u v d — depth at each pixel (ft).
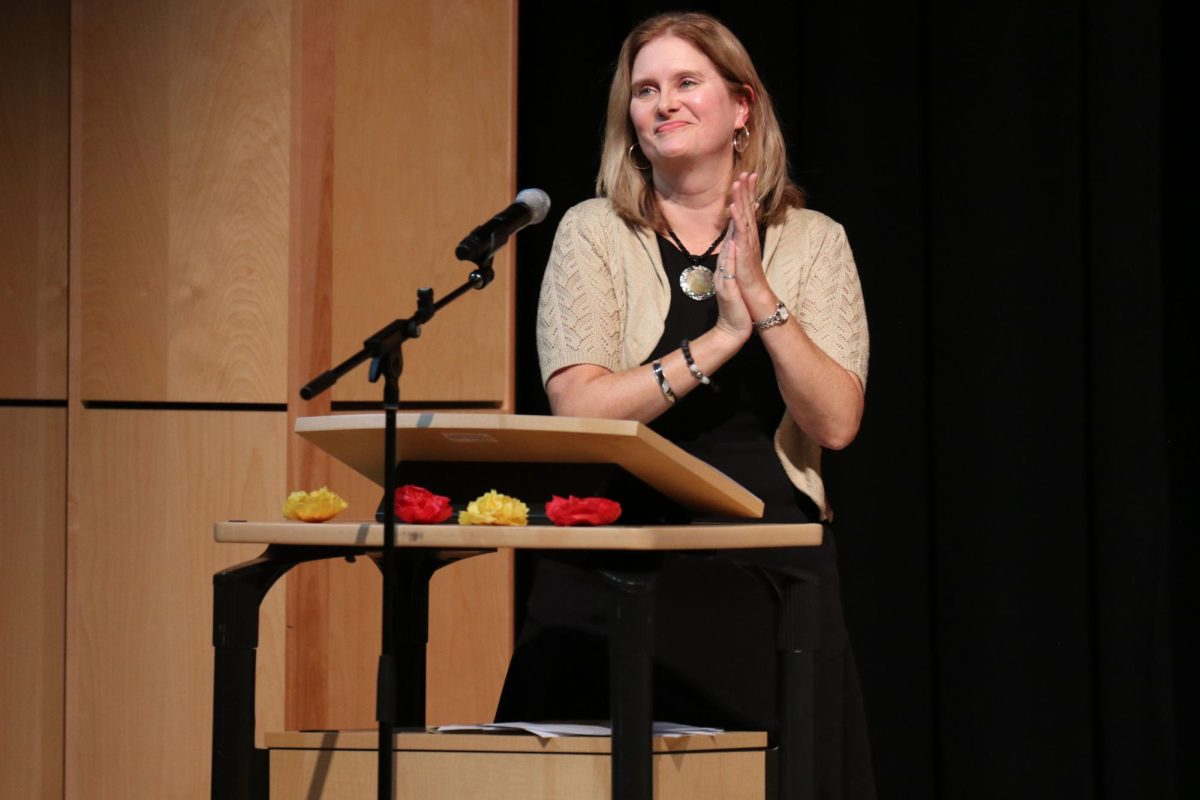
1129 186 41.86
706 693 27.58
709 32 29.94
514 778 21.02
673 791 21.26
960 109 43.78
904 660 44.50
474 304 43.14
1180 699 41.88
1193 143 41.86
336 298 40.37
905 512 44.57
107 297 40.70
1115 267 41.96
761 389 29.22
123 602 40.50
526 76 48.08
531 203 23.82
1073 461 42.86
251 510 39.83
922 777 44.39
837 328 29.78
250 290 39.75
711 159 29.96
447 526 20.66
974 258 43.60
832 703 28.35
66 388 41.45
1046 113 43.06
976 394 43.55
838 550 44.91
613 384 27.91
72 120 40.83
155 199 40.40
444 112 42.65
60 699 41.45
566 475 22.59
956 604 43.78
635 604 20.17
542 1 47.88
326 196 39.70
